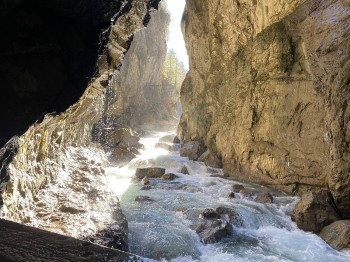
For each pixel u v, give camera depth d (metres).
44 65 4.89
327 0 11.84
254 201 12.77
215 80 20.16
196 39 21.69
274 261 8.34
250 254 8.75
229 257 8.55
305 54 12.90
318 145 12.45
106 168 19.14
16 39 4.46
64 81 5.26
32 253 1.82
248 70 16.72
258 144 15.73
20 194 6.97
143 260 1.92
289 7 14.26
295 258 8.58
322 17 11.65
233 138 17.55
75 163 13.02
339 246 9.06
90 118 19.25
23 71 4.67
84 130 18.91
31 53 4.70
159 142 25.22
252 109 16.11
